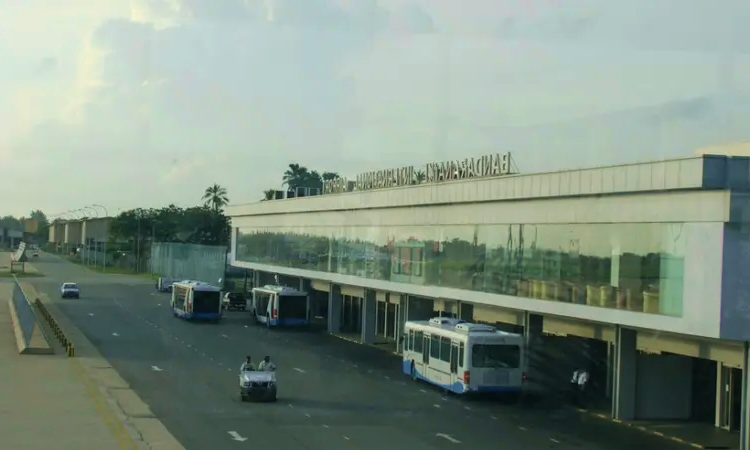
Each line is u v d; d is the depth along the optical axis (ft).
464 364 117.60
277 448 82.17
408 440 89.15
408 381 137.90
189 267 396.78
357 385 131.13
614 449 89.66
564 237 115.34
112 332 199.41
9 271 465.88
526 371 121.49
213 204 489.26
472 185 139.44
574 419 108.47
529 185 122.62
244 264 304.09
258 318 236.63
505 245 130.62
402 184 176.45
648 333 107.14
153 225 498.28
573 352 125.49
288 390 123.13
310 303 242.58
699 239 90.48
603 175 106.11
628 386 109.91
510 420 105.70
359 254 192.85
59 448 79.00
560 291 115.75
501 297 131.13
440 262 152.76
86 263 586.45
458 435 93.50
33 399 106.63
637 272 100.63
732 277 87.25
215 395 115.34
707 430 103.65
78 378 126.21
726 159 88.02
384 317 210.59
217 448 81.15
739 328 87.15
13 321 211.61
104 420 93.97
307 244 231.71
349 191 204.64
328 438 88.43
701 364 111.55
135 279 431.43
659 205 96.78
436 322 135.23
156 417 97.25
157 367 142.20
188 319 234.99
